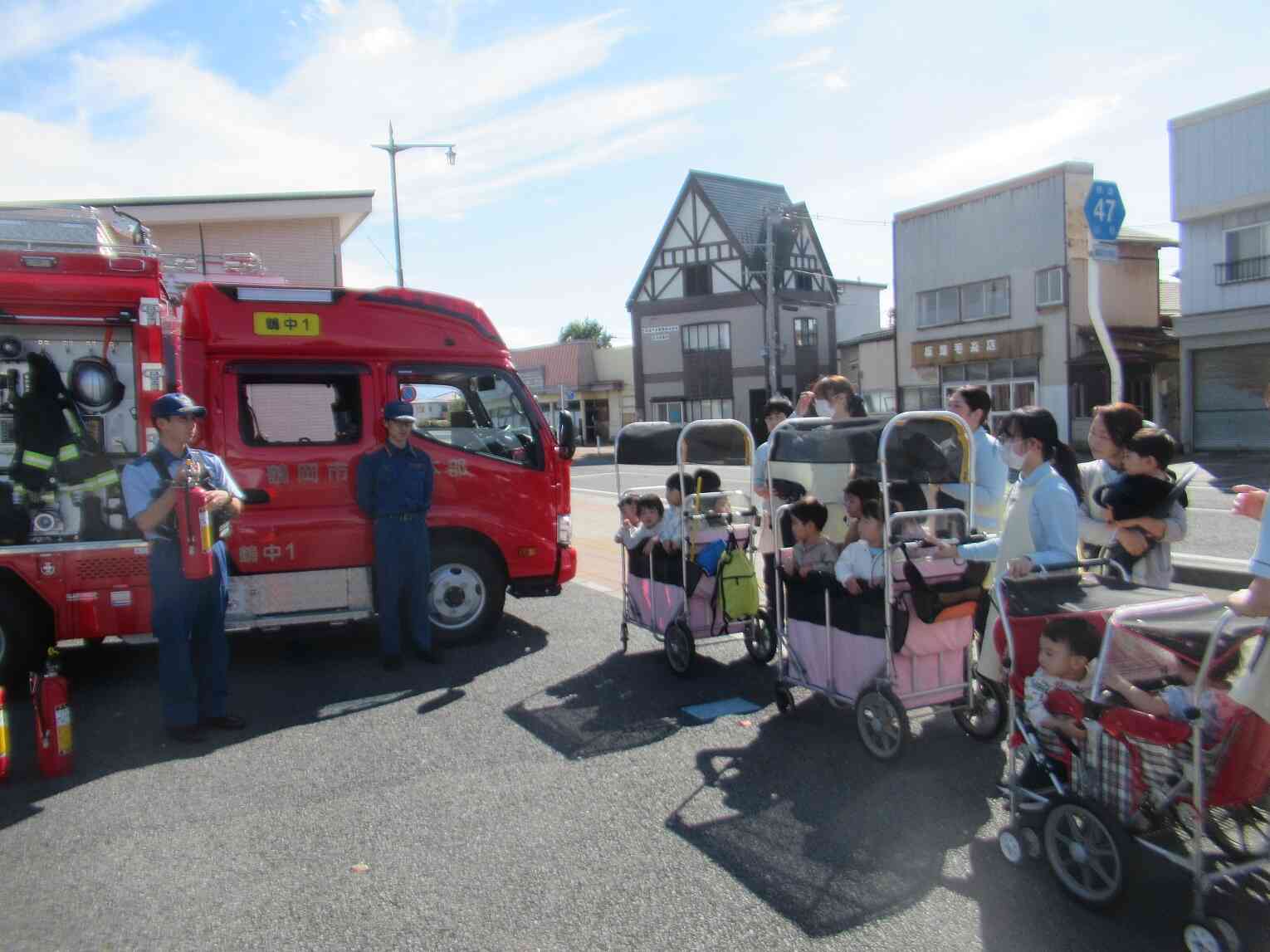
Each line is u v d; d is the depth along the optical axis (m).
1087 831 3.27
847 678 4.80
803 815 4.08
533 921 3.30
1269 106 21.52
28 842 4.02
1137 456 4.16
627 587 6.73
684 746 4.93
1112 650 3.32
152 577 5.06
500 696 5.88
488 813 4.20
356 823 4.14
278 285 6.78
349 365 6.82
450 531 7.09
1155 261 28.05
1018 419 4.26
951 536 5.16
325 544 6.66
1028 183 27.27
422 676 6.37
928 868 3.59
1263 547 2.79
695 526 6.05
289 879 3.65
